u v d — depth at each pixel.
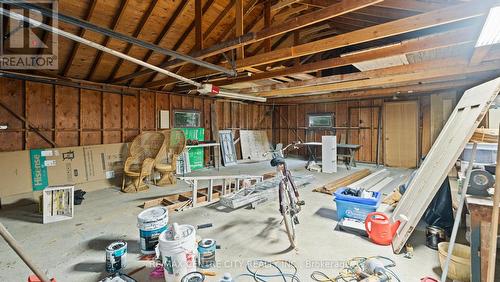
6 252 2.53
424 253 2.46
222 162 7.87
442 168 2.35
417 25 2.38
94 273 2.19
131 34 4.25
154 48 2.79
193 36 4.75
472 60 3.37
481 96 2.20
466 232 2.63
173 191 4.87
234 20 4.73
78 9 3.58
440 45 2.83
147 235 2.48
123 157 5.57
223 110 8.30
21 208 3.95
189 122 7.28
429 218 3.02
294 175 6.08
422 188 2.64
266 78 4.53
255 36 2.99
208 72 4.45
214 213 3.64
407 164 7.28
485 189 1.94
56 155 4.62
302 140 9.49
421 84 5.91
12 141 4.36
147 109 6.31
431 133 6.70
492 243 1.59
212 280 2.08
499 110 4.20
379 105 7.76
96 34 4.04
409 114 7.22
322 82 5.03
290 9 4.58
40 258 2.43
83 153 4.97
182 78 3.99
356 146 7.24
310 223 3.24
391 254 2.46
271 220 3.37
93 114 5.37
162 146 5.84
